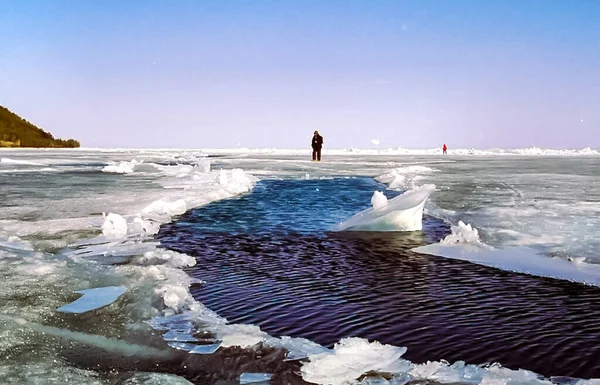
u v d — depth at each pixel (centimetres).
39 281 571
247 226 1001
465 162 3944
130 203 1206
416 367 364
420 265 683
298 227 990
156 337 425
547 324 456
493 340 420
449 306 508
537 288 571
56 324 453
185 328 445
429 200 1325
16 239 799
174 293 521
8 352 394
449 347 407
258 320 471
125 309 490
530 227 924
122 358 388
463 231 827
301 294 552
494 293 552
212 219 1086
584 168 2902
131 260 688
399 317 477
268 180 2155
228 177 1869
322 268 669
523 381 337
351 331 443
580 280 604
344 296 544
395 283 595
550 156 6044
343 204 1340
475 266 675
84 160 3741
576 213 1075
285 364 375
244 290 567
